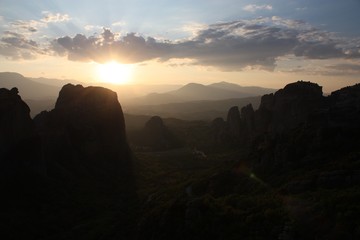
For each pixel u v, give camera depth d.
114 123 142.38
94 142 127.38
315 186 50.09
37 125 121.38
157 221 53.47
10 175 86.75
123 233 63.97
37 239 69.19
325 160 63.47
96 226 74.50
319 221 37.94
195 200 49.97
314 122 76.62
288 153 68.81
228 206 49.62
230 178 74.06
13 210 77.19
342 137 67.62
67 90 142.12
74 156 116.38
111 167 127.12
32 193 85.62
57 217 79.25
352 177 48.19
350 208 37.47
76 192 96.56
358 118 74.81
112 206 91.25
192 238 44.38
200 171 116.38
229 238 41.03
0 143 88.88
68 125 126.56
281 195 50.41
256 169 72.31
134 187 111.44
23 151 92.50
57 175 101.56
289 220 39.66
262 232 39.69
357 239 33.59
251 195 57.47
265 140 89.56
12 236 67.50
